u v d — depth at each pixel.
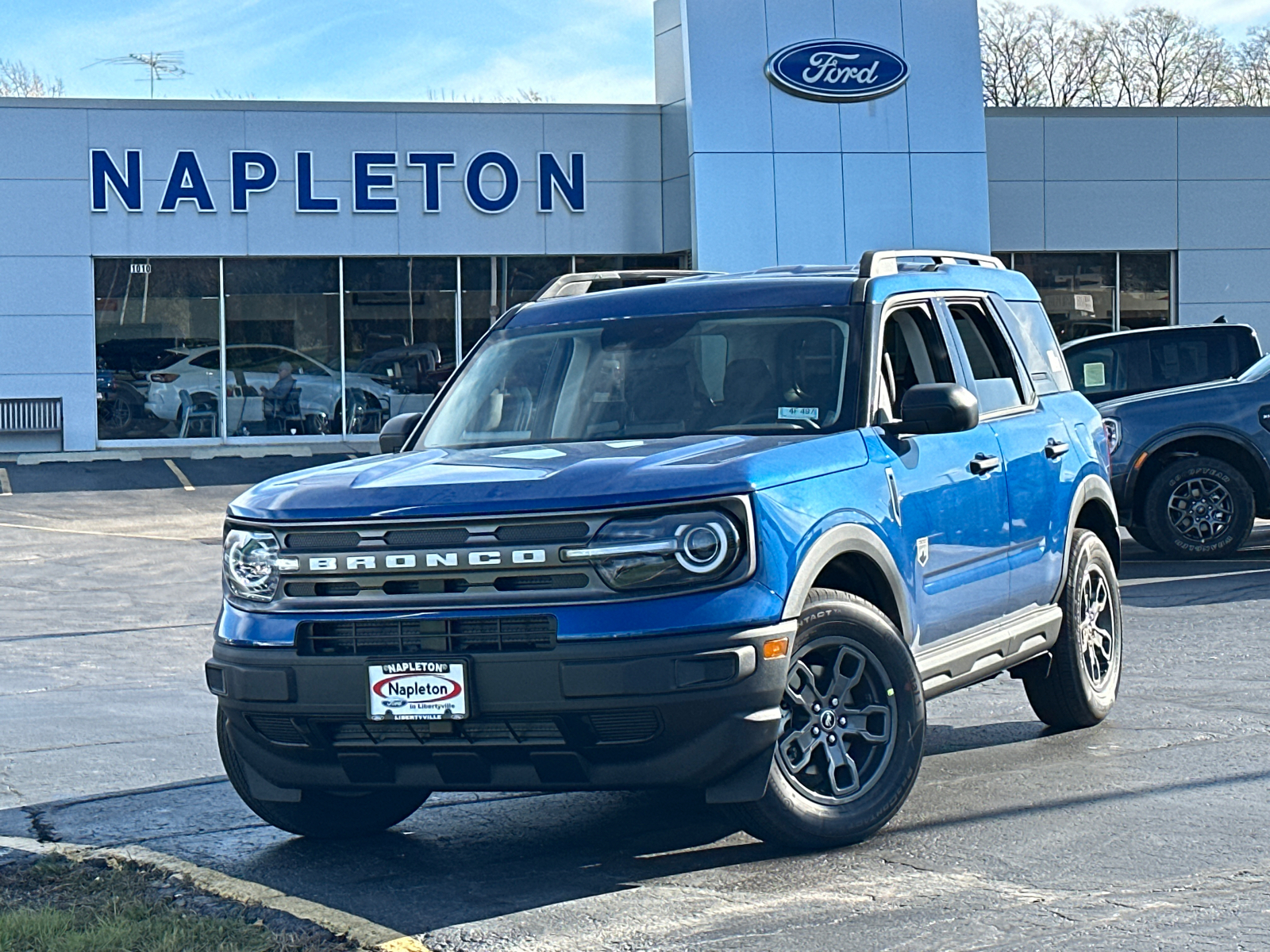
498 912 5.00
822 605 5.41
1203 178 29.53
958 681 6.40
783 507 5.21
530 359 6.56
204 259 27.75
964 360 6.80
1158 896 4.93
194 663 10.60
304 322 28.11
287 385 28.09
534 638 5.00
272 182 27.62
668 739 4.95
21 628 12.41
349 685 5.12
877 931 4.66
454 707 5.00
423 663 5.03
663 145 28.72
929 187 27.62
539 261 28.75
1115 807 6.07
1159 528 13.98
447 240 28.20
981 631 6.56
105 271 27.42
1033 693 7.51
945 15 27.69
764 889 5.12
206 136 27.44
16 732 8.23
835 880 5.19
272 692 5.22
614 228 28.64
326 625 5.21
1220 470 13.84
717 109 27.09
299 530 5.29
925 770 6.84
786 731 5.38
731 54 27.17
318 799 5.84
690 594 4.98
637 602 4.96
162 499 22.83
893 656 5.57
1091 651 7.58
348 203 27.91
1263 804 6.05
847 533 5.47
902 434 5.95
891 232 27.56
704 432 5.95
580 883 5.30
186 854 5.84
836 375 6.03
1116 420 13.95
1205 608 11.39
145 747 7.79
